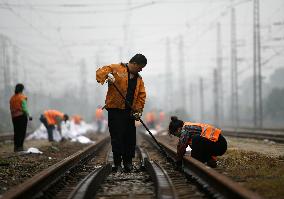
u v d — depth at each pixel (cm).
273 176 1909
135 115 2302
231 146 4200
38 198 1515
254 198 1098
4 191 1866
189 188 1747
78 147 4875
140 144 5425
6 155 3650
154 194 1672
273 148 3859
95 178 1731
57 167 1961
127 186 1875
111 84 2292
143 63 2275
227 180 1412
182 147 2184
